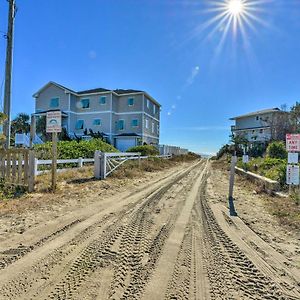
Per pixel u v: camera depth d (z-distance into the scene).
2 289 2.76
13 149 8.31
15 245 3.96
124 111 38.91
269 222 5.63
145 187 10.16
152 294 2.75
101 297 2.66
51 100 38.59
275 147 18.19
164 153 36.38
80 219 5.44
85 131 37.41
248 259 3.70
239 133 49.56
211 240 4.44
